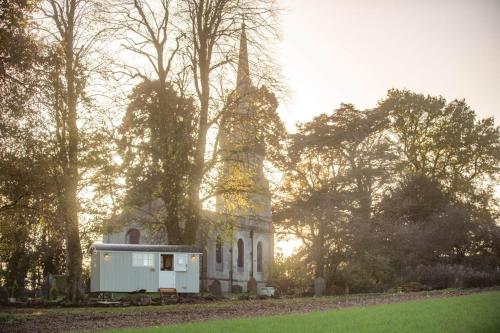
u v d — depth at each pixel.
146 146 47.72
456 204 78.88
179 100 49.50
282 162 73.62
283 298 49.56
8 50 30.73
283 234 73.00
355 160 75.38
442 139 83.25
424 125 85.25
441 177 83.12
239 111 50.62
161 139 47.38
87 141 37.84
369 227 65.88
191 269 49.25
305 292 59.47
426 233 68.44
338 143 75.50
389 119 80.06
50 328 23.73
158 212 53.50
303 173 76.44
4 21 30.42
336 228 64.56
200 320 26.55
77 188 38.25
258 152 52.44
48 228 35.69
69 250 40.50
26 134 32.03
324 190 72.06
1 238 36.91
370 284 61.50
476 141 83.62
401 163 76.94
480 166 84.50
